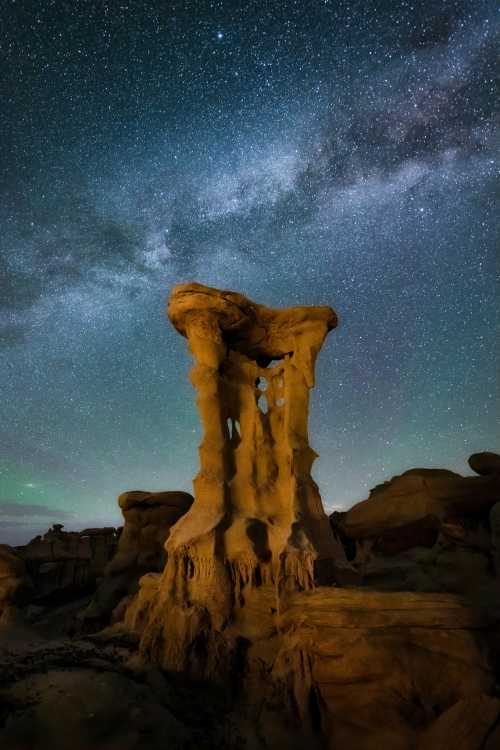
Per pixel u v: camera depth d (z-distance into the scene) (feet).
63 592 119.75
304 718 44.55
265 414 71.20
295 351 71.72
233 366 72.08
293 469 65.16
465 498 80.84
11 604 84.89
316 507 64.49
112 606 95.55
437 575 73.61
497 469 84.33
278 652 51.24
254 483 65.31
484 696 39.11
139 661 53.88
